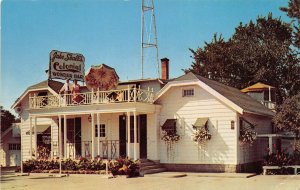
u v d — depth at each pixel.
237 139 24.34
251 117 27.06
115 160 24.77
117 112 25.73
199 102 25.59
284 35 50.44
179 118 26.19
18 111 34.50
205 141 25.16
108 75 26.48
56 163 27.02
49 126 32.38
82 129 29.88
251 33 52.16
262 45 49.91
